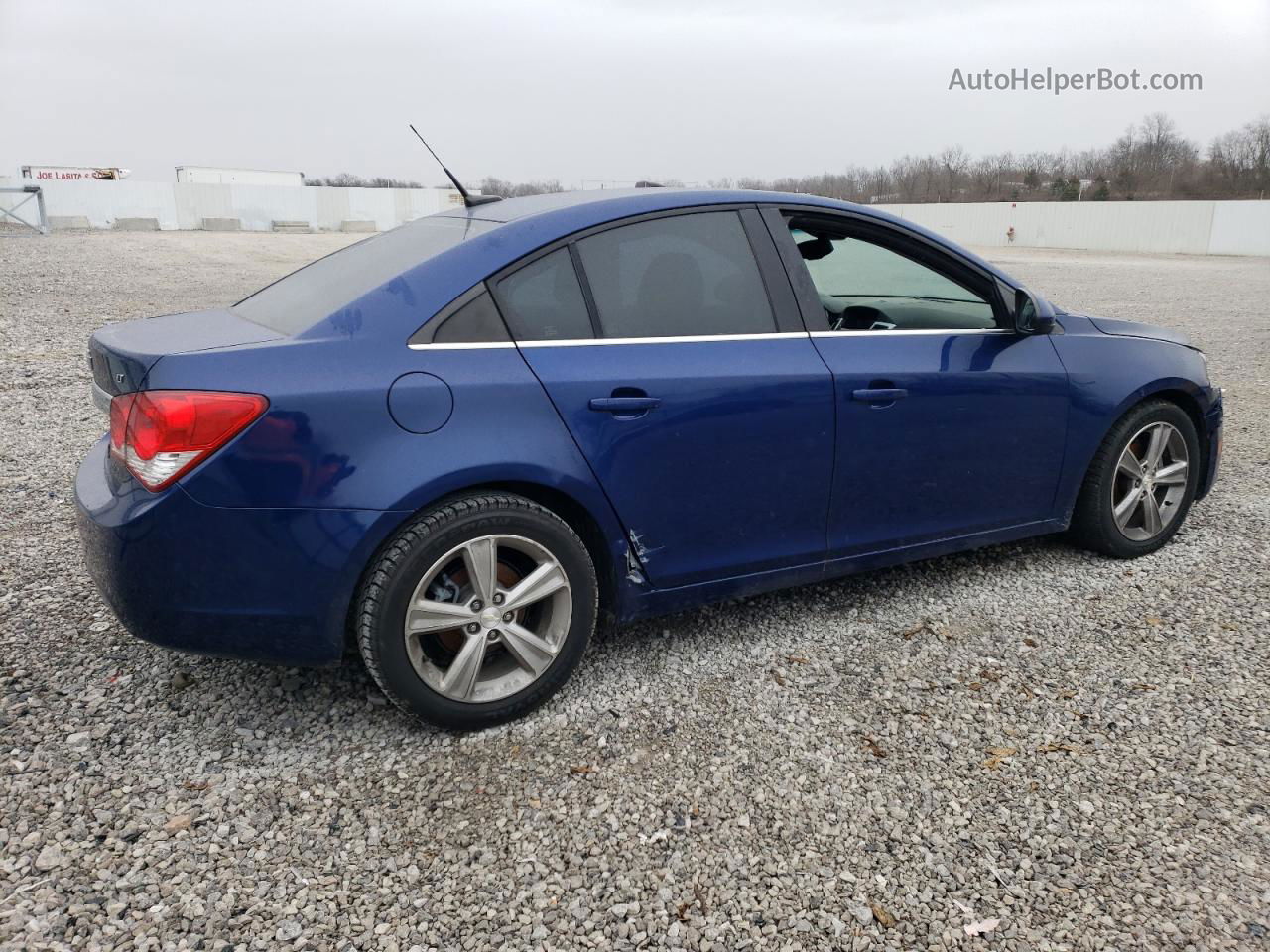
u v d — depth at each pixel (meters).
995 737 2.73
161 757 2.58
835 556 3.28
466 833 2.31
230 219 39.75
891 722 2.81
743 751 2.66
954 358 3.36
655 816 2.38
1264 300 15.59
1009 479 3.59
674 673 3.10
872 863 2.22
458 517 2.54
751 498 3.03
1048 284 19.27
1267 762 2.60
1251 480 5.21
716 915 2.06
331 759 2.60
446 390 2.53
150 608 2.41
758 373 2.96
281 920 2.02
